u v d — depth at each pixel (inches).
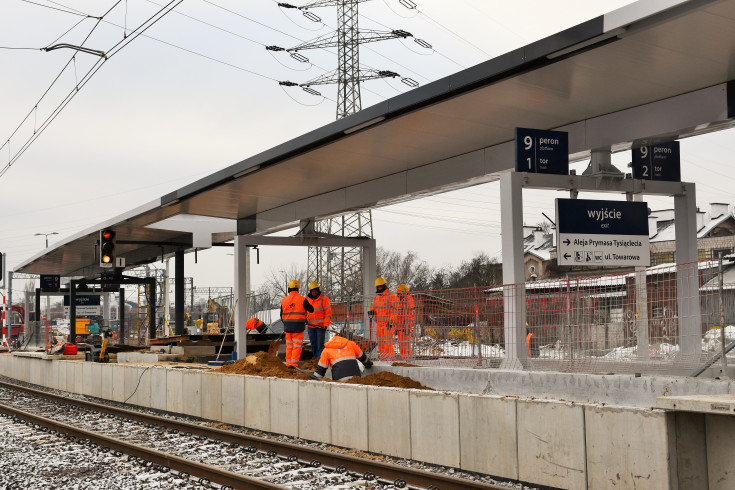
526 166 564.1
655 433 285.6
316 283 748.6
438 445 387.5
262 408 531.8
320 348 748.0
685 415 287.4
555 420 328.5
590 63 482.3
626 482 297.3
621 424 300.0
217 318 1820.9
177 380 653.9
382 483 353.1
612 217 567.8
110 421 623.5
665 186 608.1
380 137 663.1
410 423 404.5
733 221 2352.4
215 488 356.8
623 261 568.1
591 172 596.7
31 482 375.9
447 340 574.2
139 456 439.2
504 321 521.3
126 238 1290.6
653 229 2282.2
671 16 406.9
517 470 346.0
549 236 2790.4
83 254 1567.4
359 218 1670.8
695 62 481.1
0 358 1357.0
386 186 837.8
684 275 438.3
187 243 1278.3
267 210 1064.8
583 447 315.6
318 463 397.7
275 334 1113.4
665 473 281.1
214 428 521.3
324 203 938.7
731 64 486.0
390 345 636.1
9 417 673.0
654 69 493.4
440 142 682.2
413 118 602.5
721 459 284.7
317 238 972.6
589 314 469.4
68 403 779.4
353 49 1472.7
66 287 2075.5
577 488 317.7
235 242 950.4
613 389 408.5
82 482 374.0
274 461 416.2
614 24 427.5
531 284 504.4
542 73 498.0
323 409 469.7
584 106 572.4
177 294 1332.4
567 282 481.1
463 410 373.7
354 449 443.2
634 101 561.3
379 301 650.2
